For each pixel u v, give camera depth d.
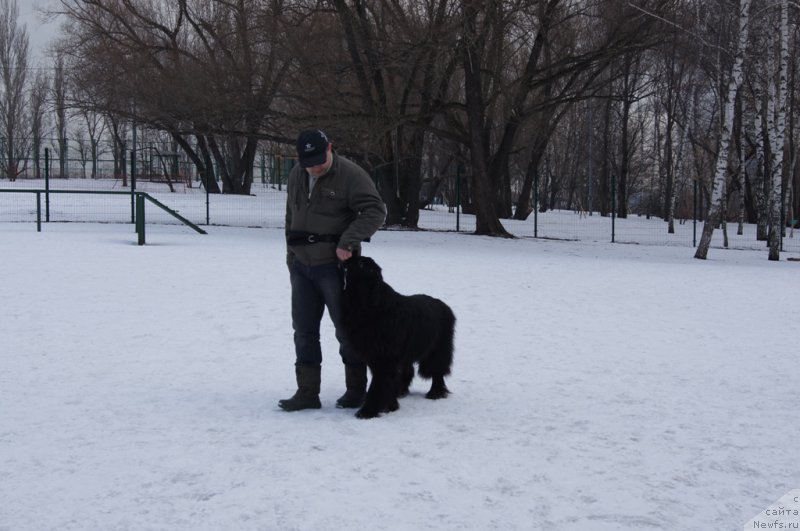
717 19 28.89
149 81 29.44
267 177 61.41
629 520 3.46
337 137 24.73
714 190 21.30
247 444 4.48
